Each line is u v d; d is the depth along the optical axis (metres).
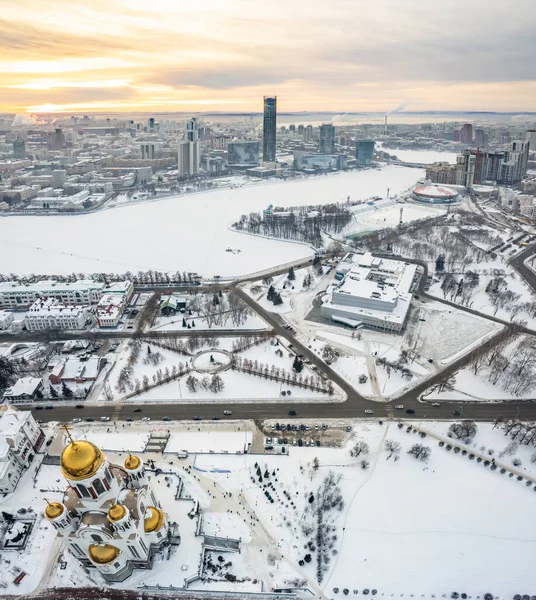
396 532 168.75
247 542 166.12
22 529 171.12
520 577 154.00
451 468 197.12
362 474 193.62
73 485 141.38
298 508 178.75
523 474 194.75
